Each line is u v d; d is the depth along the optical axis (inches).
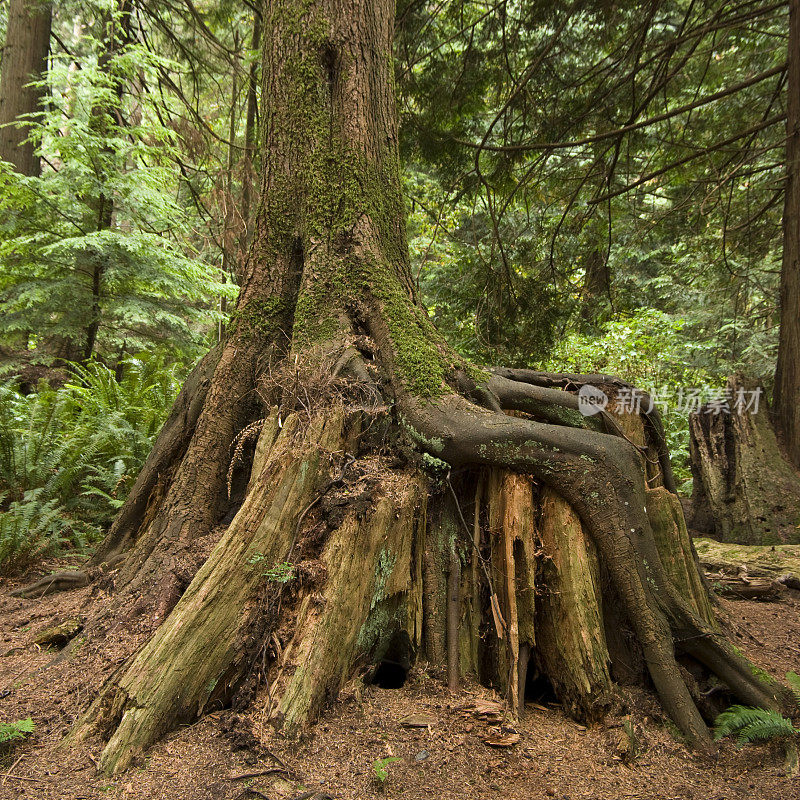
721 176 371.9
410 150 381.4
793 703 115.3
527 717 110.7
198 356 341.7
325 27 145.7
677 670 113.9
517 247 411.5
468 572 123.4
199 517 134.5
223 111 463.8
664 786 94.8
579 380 146.1
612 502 119.7
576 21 348.8
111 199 317.1
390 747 95.0
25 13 394.9
